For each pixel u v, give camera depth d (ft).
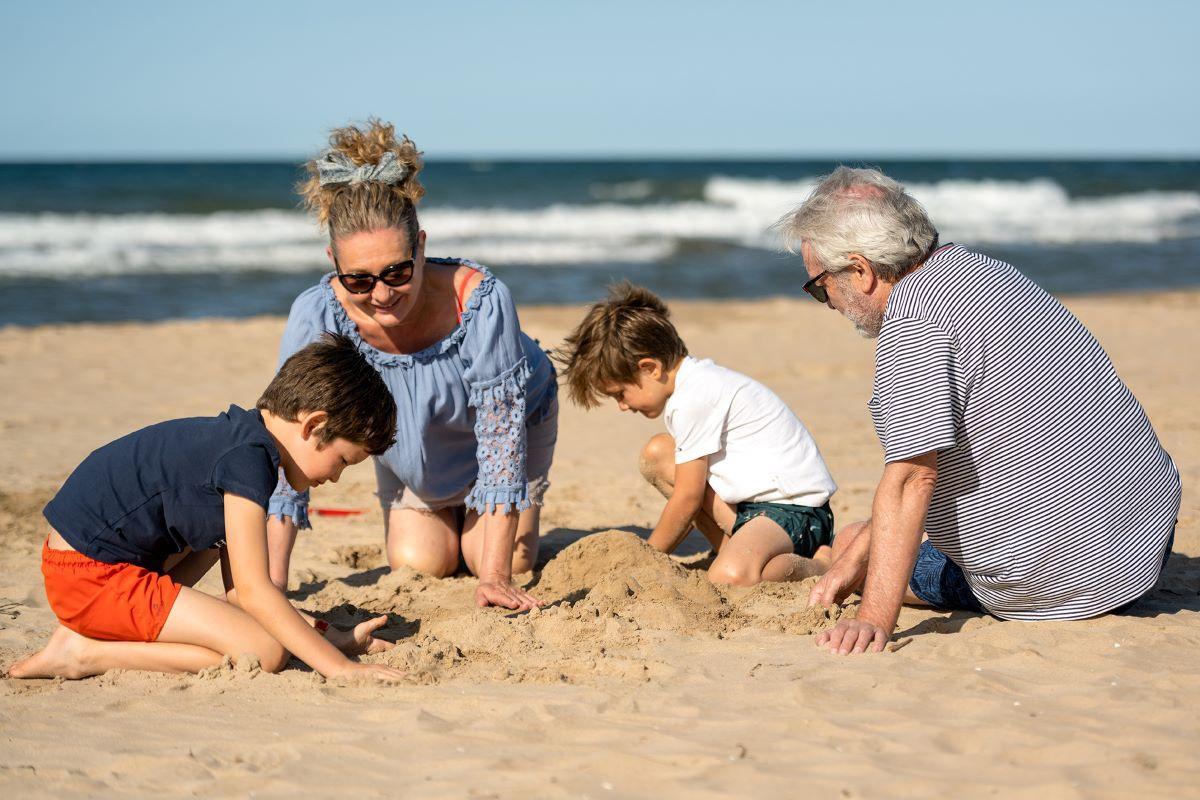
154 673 11.72
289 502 14.43
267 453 11.73
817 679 11.05
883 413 11.80
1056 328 11.94
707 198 133.69
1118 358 41.09
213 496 11.61
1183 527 17.95
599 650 12.19
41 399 34.19
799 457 16.12
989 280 11.87
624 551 15.39
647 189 139.23
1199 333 48.06
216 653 11.63
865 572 13.61
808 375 39.11
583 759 9.13
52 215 98.12
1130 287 73.15
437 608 14.61
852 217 11.93
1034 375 11.76
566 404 33.81
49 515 11.74
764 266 85.25
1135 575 12.26
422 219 107.24
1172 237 113.39
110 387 36.45
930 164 303.48
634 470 25.36
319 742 9.70
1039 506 12.00
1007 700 10.30
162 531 11.78
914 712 10.19
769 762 9.12
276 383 11.87
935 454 11.77
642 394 16.10
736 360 42.19
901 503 12.00
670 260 88.84
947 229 118.42
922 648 12.07
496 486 14.37
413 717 10.20
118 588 11.58
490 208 122.21
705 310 58.23
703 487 16.19
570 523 20.38
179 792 8.82
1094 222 126.62
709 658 11.94
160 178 192.44
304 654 11.48
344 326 14.70
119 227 91.76
